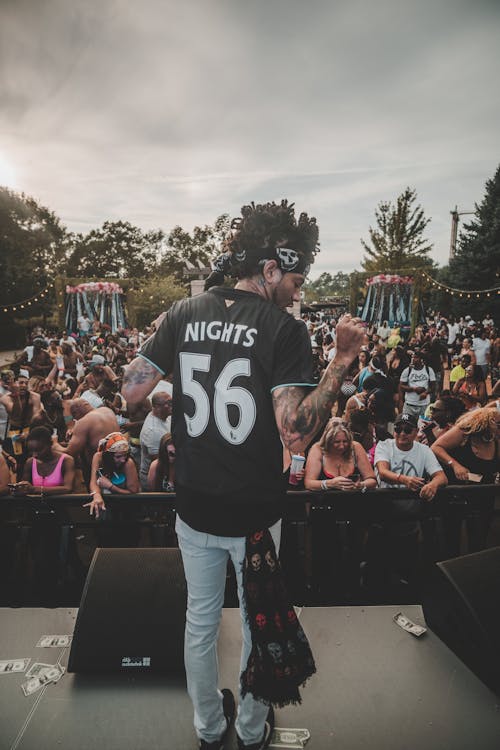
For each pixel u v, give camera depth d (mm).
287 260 1344
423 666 1926
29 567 2836
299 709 1735
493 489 2871
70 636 2066
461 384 7832
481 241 30297
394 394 7707
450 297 33344
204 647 1492
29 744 1600
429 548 2934
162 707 1740
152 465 3588
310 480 3133
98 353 13906
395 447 3398
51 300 38406
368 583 2877
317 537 2891
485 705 1749
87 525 2859
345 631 2119
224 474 1298
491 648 1793
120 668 1849
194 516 1348
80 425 4277
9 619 2170
